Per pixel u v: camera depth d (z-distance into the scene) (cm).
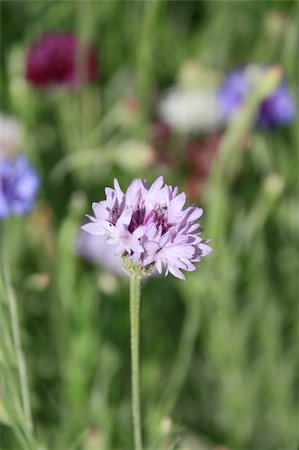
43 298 77
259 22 96
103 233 54
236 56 96
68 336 75
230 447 76
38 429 67
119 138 88
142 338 77
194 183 83
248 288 80
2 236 73
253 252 79
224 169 79
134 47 94
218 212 75
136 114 85
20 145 85
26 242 80
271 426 78
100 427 71
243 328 78
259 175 85
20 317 73
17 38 96
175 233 54
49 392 74
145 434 72
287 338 82
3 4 97
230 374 77
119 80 93
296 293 81
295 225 82
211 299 75
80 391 72
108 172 84
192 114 90
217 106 90
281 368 78
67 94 87
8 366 58
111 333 76
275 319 79
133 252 54
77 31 89
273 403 78
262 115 83
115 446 72
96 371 74
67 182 84
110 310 76
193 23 100
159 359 78
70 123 88
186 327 76
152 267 55
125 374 76
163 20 94
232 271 76
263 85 73
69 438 70
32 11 95
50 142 89
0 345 58
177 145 88
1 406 59
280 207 82
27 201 73
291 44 81
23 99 85
